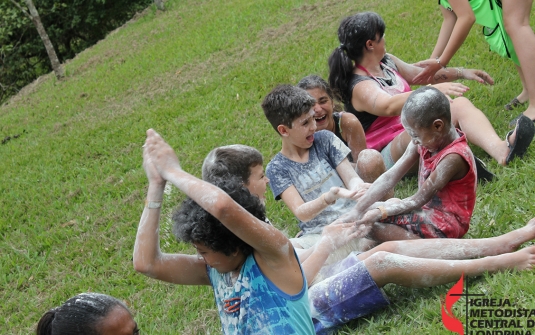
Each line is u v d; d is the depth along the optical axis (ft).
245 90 28.22
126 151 26.58
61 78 42.75
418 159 13.15
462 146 11.53
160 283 16.70
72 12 60.95
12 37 62.28
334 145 13.88
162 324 14.75
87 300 8.25
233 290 8.45
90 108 34.06
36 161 28.30
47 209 23.22
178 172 8.35
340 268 11.67
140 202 21.70
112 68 40.52
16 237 21.86
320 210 12.77
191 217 7.99
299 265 8.47
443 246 11.28
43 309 17.47
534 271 10.56
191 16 46.03
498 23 17.06
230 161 11.37
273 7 39.65
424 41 25.82
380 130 15.99
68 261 19.43
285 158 13.88
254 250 8.38
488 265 10.73
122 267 18.22
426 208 12.12
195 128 26.14
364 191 12.45
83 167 26.27
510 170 14.43
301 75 27.20
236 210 7.69
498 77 20.22
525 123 13.97
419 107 11.26
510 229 12.50
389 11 31.24
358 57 15.70
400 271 10.70
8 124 35.99
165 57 38.22
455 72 17.37
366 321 11.34
